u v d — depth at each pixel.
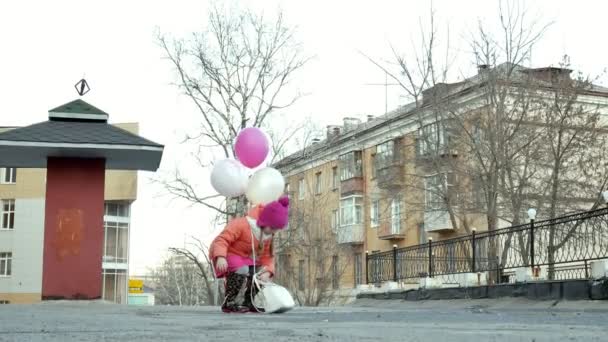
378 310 10.59
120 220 52.22
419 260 18.92
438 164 25.16
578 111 25.47
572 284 11.54
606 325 5.37
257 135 8.59
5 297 51.75
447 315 7.79
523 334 4.04
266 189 8.32
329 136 39.28
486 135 24.44
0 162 16.08
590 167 25.70
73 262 15.04
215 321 5.60
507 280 16.28
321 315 7.55
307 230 40.12
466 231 25.50
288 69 35.66
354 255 46.59
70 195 15.30
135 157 15.81
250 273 8.27
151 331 4.07
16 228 52.22
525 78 24.94
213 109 34.66
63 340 3.27
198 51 34.53
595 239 13.43
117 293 51.69
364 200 44.09
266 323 5.31
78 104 16.39
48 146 14.51
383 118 33.59
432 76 25.48
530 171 24.84
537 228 14.41
